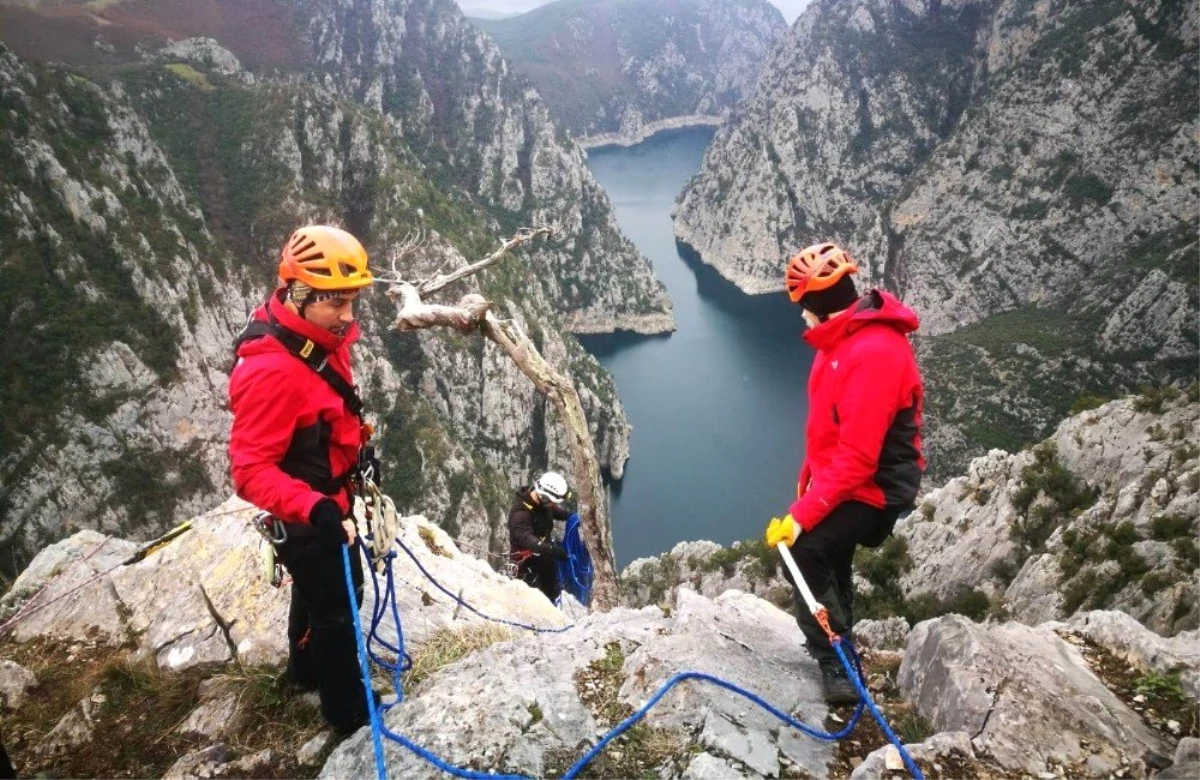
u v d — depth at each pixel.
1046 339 125.06
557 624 7.11
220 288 100.62
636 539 117.31
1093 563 30.39
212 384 90.62
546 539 9.69
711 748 3.92
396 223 127.12
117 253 86.25
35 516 71.62
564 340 139.00
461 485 101.75
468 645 5.64
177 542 6.92
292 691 5.00
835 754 4.16
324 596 4.10
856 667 4.51
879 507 4.16
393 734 4.04
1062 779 3.74
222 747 4.62
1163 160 148.75
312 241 3.67
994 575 38.22
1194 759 3.66
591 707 4.40
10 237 79.19
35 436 73.88
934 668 4.56
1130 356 116.38
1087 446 39.41
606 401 133.00
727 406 156.88
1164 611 25.50
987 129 180.88
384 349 121.00
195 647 5.66
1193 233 132.25
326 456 3.99
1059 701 4.12
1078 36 168.25
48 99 94.31
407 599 6.45
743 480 131.00
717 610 5.57
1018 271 165.38
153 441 82.38
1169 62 152.38
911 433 4.14
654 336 199.62
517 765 3.85
